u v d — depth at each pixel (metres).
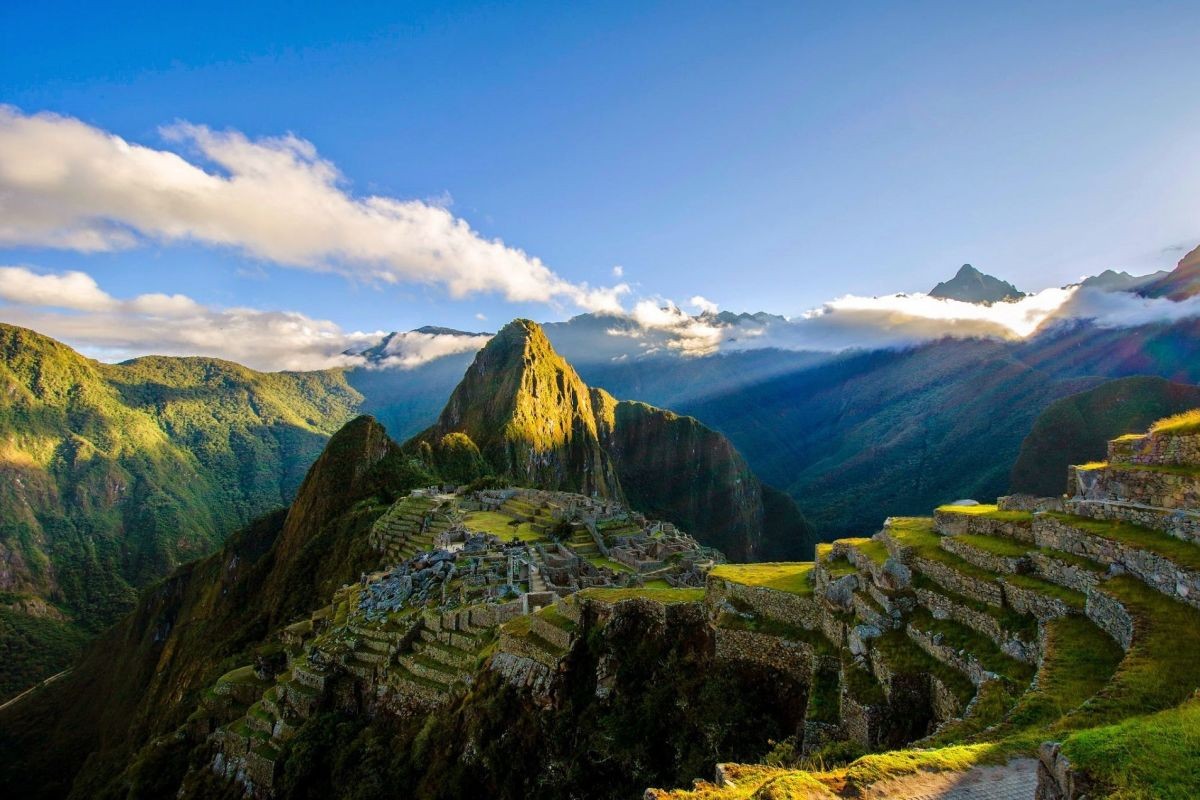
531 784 25.38
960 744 11.60
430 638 39.97
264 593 134.25
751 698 22.05
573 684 27.00
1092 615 14.38
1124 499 18.14
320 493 175.50
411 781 30.44
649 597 27.69
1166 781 8.10
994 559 17.64
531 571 46.72
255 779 38.94
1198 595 12.77
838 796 9.89
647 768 22.67
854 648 18.88
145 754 53.28
